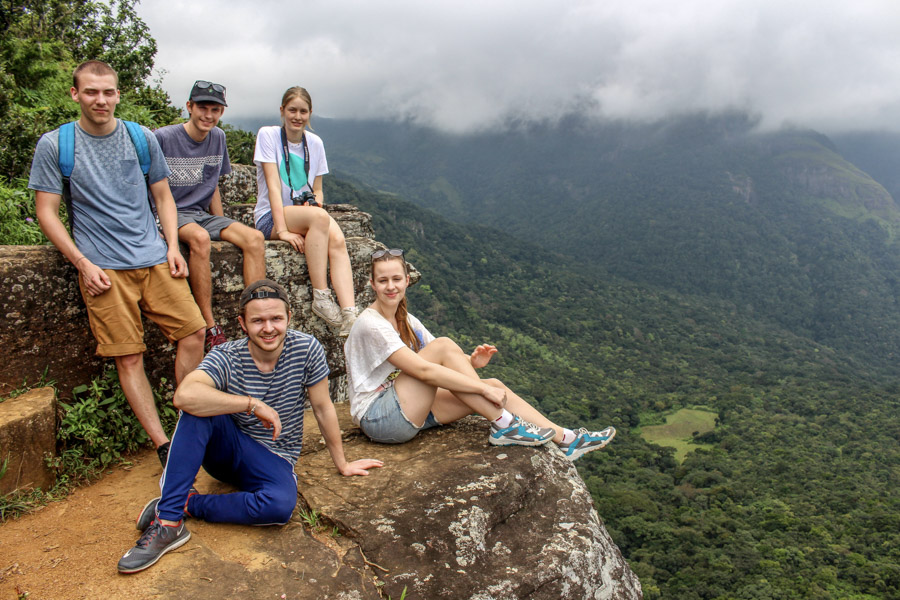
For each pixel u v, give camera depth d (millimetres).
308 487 2693
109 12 12172
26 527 2400
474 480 2688
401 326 3260
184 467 2260
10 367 2838
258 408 2312
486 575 2256
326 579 2125
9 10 8727
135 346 2809
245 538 2342
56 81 7621
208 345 3416
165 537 2174
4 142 5070
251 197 6453
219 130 3496
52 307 2945
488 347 3203
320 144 4125
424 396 3033
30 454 2613
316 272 3805
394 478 2740
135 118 7656
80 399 3066
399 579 2176
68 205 2758
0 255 2820
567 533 2547
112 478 2895
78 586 2002
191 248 3205
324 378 2645
